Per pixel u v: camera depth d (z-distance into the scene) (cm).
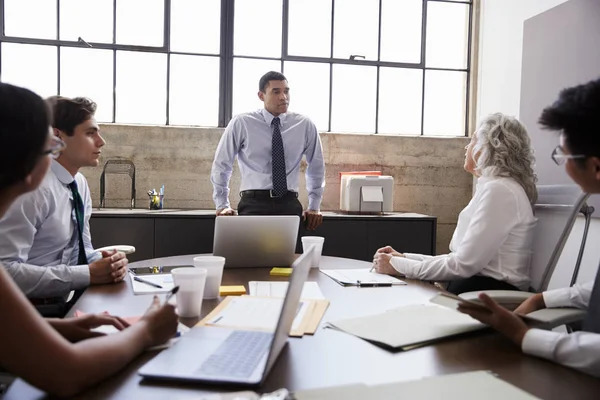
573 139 95
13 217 159
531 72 334
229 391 80
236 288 151
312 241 196
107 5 379
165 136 382
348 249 346
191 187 386
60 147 85
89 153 186
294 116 332
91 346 82
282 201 322
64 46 373
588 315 113
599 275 113
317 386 82
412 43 421
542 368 90
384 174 409
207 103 396
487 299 105
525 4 349
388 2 415
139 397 77
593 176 97
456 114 429
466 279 184
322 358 95
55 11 372
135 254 325
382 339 103
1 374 136
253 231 185
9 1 366
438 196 416
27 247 165
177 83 391
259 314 121
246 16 397
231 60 395
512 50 366
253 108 400
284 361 93
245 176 332
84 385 78
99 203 375
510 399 73
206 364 88
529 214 177
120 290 150
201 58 393
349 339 106
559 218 166
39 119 78
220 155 328
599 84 94
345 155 404
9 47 368
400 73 420
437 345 103
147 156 380
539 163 318
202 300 139
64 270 156
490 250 172
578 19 289
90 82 379
